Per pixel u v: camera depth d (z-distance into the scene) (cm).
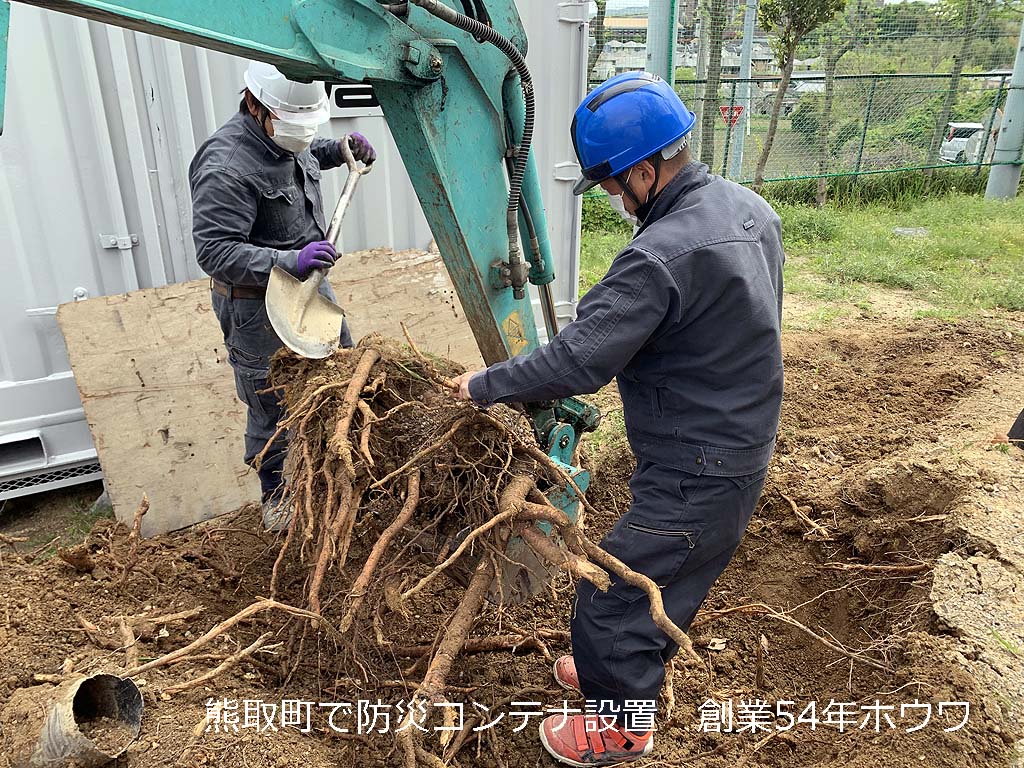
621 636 230
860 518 350
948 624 258
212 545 338
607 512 400
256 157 295
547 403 260
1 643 253
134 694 217
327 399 255
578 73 469
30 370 373
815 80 1088
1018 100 1044
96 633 262
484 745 263
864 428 457
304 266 281
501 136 238
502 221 246
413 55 202
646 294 198
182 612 273
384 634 282
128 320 369
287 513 290
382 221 442
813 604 331
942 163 1193
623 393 234
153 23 155
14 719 215
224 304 313
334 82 201
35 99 340
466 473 246
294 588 319
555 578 302
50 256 363
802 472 394
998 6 1191
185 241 388
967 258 829
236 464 386
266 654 281
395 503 253
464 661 299
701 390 216
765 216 222
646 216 225
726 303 204
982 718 223
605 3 959
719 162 1095
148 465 366
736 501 221
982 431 416
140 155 363
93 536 326
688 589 235
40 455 389
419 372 274
